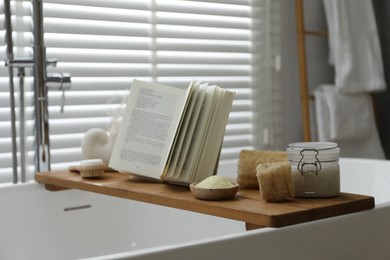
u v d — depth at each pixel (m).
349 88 2.85
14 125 1.89
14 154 1.89
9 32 1.82
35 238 1.76
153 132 1.45
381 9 3.14
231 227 1.98
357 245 1.18
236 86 2.71
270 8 2.80
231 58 2.70
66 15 2.23
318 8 3.05
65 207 1.80
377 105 3.17
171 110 1.44
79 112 2.28
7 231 1.71
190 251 0.95
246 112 2.77
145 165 1.45
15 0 2.13
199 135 1.36
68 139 2.25
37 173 1.77
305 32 2.89
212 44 2.62
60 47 2.22
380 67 2.90
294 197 1.20
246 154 1.35
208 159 1.39
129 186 1.44
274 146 2.82
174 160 1.36
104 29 2.32
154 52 2.46
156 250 0.93
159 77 2.49
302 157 1.19
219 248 0.98
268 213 1.05
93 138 1.77
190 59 2.56
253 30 2.76
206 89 1.38
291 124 2.94
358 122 2.88
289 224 1.06
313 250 1.10
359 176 2.19
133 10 2.40
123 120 1.50
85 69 2.29
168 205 1.27
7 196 1.72
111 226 1.86
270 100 2.80
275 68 2.82
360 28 2.90
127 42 2.38
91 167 1.61
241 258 1.01
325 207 1.12
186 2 2.53
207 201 1.20
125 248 1.88
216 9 2.62
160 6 2.45
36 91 1.85
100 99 2.32
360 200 1.18
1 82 2.11
